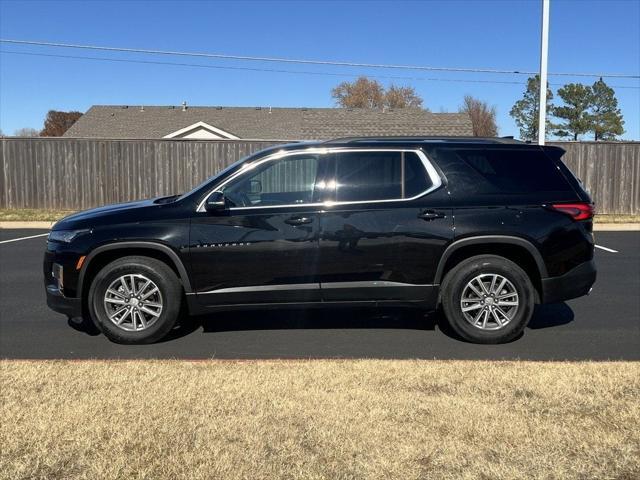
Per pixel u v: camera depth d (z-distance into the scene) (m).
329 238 5.43
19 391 4.02
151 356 5.19
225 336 5.83
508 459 3.08
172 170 19.50
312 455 3.13
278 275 5.47
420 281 5.48
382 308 6.86
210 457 3.11
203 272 5.46
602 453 3.13
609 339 5.74
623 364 4.66
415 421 3.52
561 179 5.60
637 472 2.96
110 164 19.47
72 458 3.10
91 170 19.48
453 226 5.41
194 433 3.37
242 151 19.45
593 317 6.59
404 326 6.18
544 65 17.06
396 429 3.41
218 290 5.49
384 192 5.51
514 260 5.71
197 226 5.45
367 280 5.49
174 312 5.54
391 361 4.77
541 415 3.60
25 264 10.22
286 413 3.64
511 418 3.55
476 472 2.96
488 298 5.54
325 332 5.96
